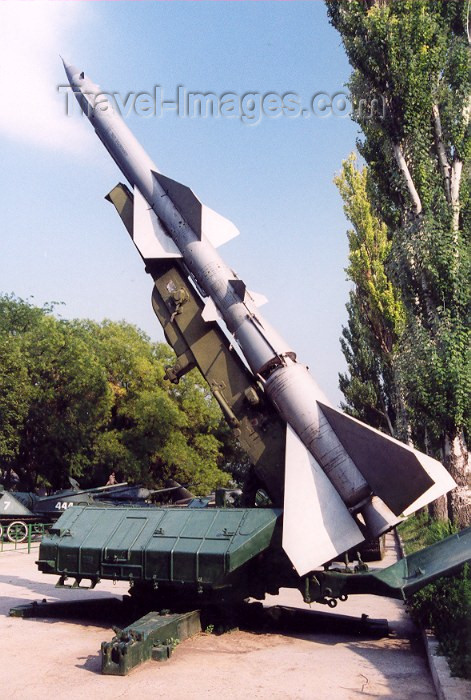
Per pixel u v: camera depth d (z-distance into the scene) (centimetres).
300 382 891
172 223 1009
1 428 2588
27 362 2698
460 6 1458
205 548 787
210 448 3341
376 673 675
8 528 2155
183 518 859
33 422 2808
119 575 834
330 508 834
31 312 3428
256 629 875
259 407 925
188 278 1009
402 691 616
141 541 841
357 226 2556
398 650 772
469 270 1355
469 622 647
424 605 812
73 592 1190
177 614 819
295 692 612
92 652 761
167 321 979
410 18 1412
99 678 657
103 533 889
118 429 3372
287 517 807
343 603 1133
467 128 1451
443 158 1461
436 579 743
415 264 1412
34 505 2255
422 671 683
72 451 2880
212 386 932
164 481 3278
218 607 858
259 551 788
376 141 1588
